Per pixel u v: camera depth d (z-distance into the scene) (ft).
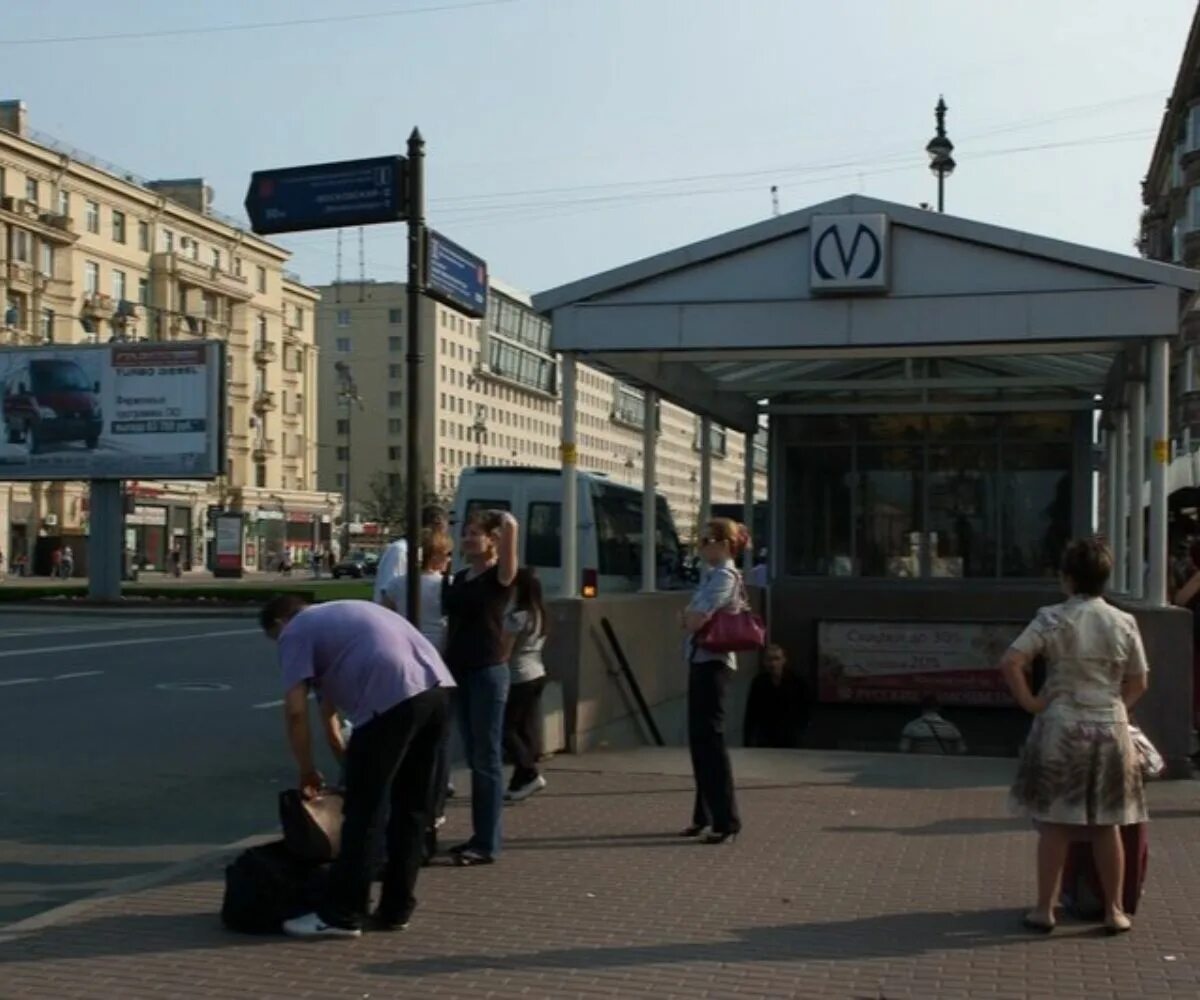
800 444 56.18
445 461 325.42
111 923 21.40
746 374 49.49
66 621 116.78
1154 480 35.06
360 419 386.11
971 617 54.08
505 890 23.27
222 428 136.56
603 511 67.00
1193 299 36.27
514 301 356.38
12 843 28.53
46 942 20.43
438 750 21.44
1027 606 53.52
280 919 20.72
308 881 20.88
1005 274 35.37
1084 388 50.52
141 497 254.68
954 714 54.13
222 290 277.03
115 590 137.28
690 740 26.96
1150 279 34.45
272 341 301.02
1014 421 54.19
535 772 30.63
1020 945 20.31
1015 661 20.56
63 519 242.58
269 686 59.00
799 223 36.37
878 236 35.60
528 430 376.07
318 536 317.22
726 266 37.06
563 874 24.32
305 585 189.98
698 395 49.83
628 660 41.47
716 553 27.02
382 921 21.02
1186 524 68.03
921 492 55.16
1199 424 123.54
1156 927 21.26
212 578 243.40
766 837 27.12
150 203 258.57
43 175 231.30
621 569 69.72
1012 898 22.81
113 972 19.08
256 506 291.99
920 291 35.86
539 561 63.87
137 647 82.74
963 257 35.63
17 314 224.74
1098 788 20.38
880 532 55.47
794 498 56.34
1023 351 37.78
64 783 35.32
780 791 31.58
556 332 37.91
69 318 237.25
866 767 34.55
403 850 21.06
